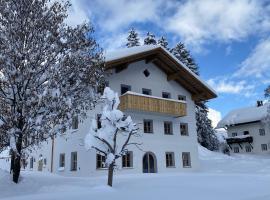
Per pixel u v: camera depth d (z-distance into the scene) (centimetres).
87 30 1590
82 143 2119
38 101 1367
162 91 2939
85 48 1570
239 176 1998
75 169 2450
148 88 2836
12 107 1414
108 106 1487
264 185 1461
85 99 1561
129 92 2497
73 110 1499
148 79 2866
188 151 2944
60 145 2709
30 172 2231
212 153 4547
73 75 1509
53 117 1402
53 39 1471
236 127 6209
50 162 2855
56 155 2756
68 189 1372
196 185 1488
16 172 1484
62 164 2667
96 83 1594
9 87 1416
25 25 1429
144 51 2592
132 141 2570
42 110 1418
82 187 1412
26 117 1364
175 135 2891
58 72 1466
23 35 1410
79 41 1546
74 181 1678
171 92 3009
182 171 2834
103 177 2069
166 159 2788
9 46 1376
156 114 2778
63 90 1455
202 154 4353
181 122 2977
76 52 1533
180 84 3108
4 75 1391
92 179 1822
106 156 1443
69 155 2541
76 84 1527
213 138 5050
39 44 1448
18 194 1300
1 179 1475
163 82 2975
